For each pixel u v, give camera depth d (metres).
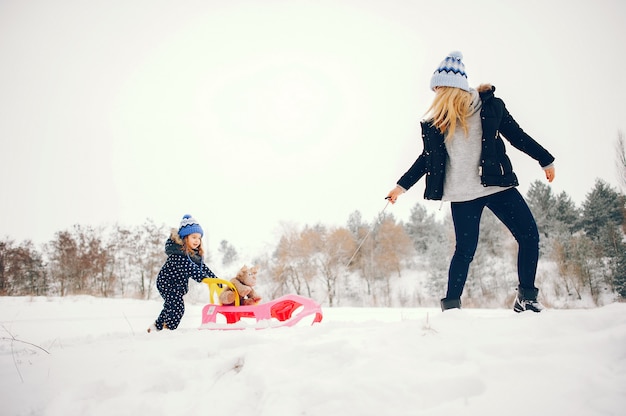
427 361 2.02
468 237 3.25
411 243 51.78
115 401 2.19
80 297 20.28
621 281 31.73
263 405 1.92
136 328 7.60
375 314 9.81
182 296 4.77
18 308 13.24
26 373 2.63
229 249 67.94
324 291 41.41
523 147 3.29
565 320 2.22
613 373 1.73
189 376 2.33
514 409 1.59
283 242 42.53
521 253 3.18
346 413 1.75
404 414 1.68
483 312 8.51
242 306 4.62
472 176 3.25
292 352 2.34
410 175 3.61
